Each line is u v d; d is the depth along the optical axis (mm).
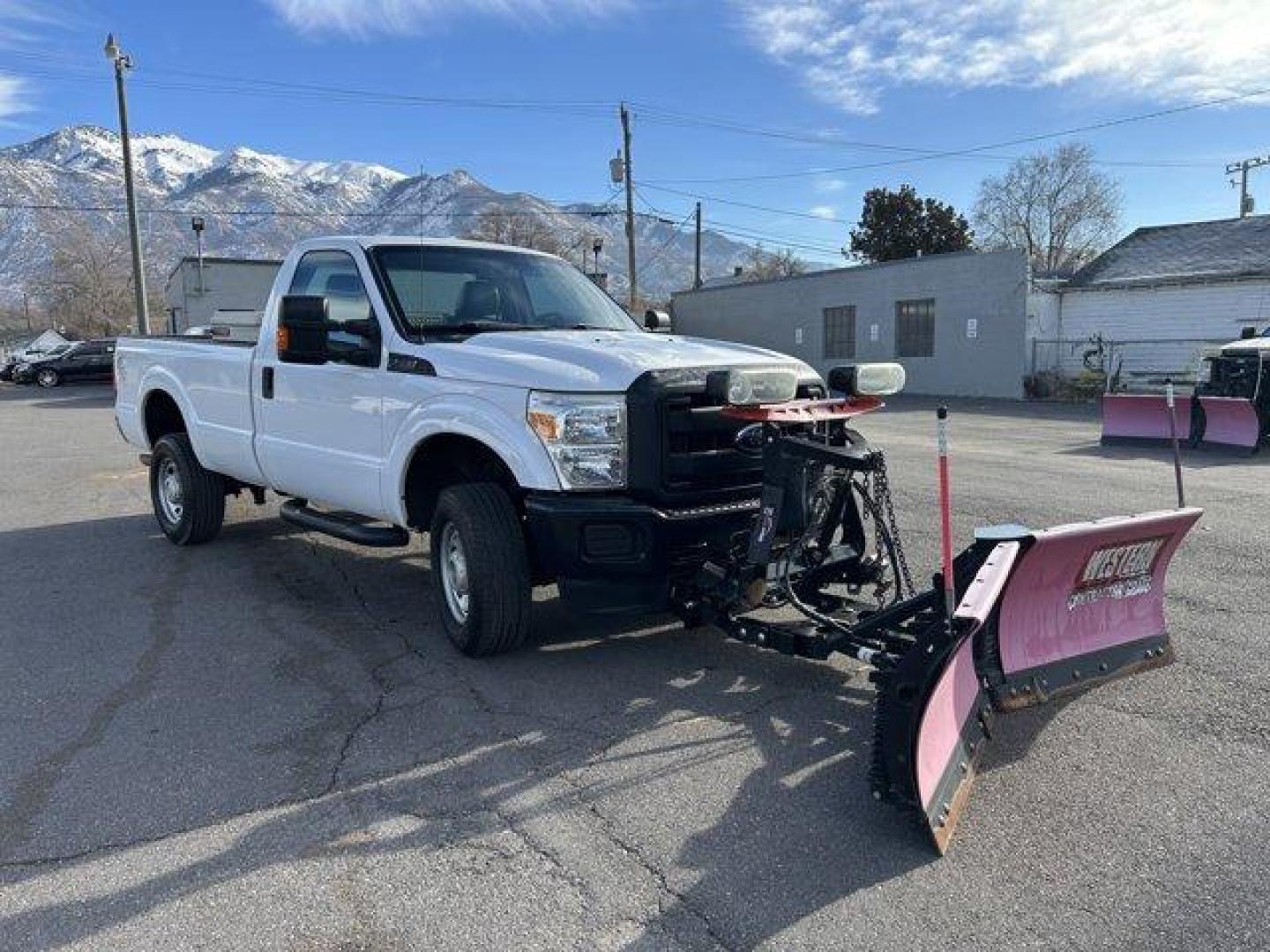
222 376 7148
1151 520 4262
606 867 3236
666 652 5332
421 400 5270
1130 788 3746
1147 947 2803
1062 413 21609
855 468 4367
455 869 3236
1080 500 9891
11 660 5305
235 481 7949
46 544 8281
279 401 6477
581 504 4594
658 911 2998
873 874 3180
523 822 3539
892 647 4113
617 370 4719
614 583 4641
